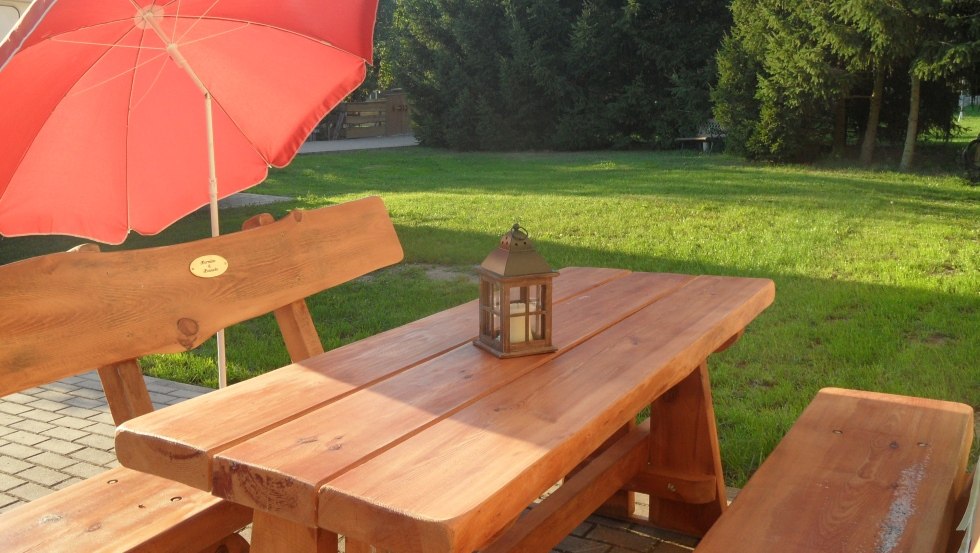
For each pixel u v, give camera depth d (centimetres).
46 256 252
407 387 215
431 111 2755
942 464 256
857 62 1655
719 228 980
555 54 2522
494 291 240
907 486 241
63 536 214
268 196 1490
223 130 387
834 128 1902
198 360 556
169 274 283
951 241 881
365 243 359
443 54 2670
